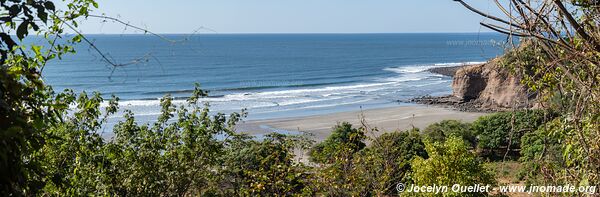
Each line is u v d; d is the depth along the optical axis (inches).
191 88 3203.7
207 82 3634.4
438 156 625.3
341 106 2532.0
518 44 135.1
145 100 2586.1
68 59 4392.2
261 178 419.2
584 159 163.3
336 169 406.0
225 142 565.0
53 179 166.7
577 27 115.6
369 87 3388.3
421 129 1930.4
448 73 4463.6
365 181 412.8
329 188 410.3
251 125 2014.0
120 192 446.3
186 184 510.6
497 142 1277.1
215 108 2391.7
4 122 112.9
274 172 432.8
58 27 180.7
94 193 402.6
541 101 146.9
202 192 569.9
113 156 430.3
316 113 2319.1
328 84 3607.3
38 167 134.0
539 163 191.3
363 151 460.4
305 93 3036.4
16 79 132.8
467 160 621.9
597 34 122.6
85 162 387.5
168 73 3976.4
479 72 2468.0
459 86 2573.8
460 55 6811.0
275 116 2226.9
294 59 6082.7
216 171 599.8
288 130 1925.4
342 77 4160.9
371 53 7519.7
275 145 512.4
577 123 139.8
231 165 560.7
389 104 2603.3
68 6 179.0
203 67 4623.5
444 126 1476.4
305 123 2058.3
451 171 621.0
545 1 113.8
